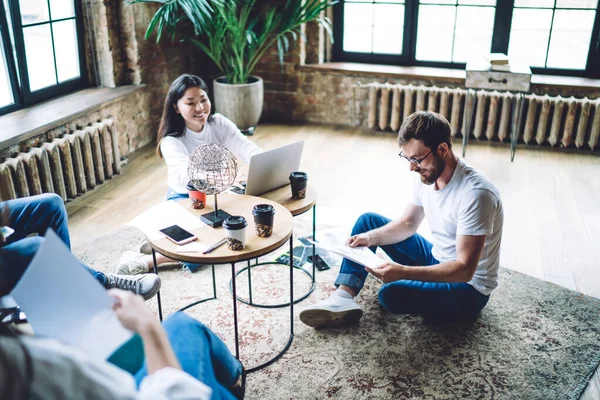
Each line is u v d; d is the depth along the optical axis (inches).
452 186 84.6
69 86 164.1
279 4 198.5
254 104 191.8
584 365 86.1
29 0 143.2
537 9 186.7
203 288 106.6
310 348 89.8
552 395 80.0
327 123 213.0
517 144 190.9
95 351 42.9
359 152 182.5
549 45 190.1
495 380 82.9
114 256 117.6
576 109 181.5
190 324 58.1
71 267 41.9
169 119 108.0
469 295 88.2
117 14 169.2
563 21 185.6
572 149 185.8
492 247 86.4
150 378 41.3
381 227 95.0
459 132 198.2
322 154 180.7
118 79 174.6
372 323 96.1
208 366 54.5
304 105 212.7
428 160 82.0
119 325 43.3
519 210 141.1
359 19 205.9
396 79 197.6
